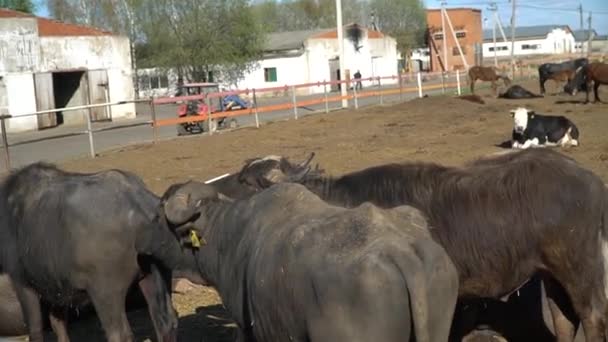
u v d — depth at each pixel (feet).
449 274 16.35
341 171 57.67
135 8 216.74
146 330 30.04
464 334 24.58
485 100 120.98
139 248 23.17
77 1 261.03
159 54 211.20
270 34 244.63
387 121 92.73
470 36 314.14
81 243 24.31
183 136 86.43
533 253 21.81
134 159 69.05
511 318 25.05
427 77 186.70
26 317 26.50
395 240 16.07
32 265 25.43
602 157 57.67
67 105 141.79
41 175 25.88
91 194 24.54
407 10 307.99
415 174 22.53
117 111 142.72
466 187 22.00
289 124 94.73
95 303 24.67
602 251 21.77
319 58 225.15
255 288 17.98
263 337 18.20
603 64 106.73
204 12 209.67
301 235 17.13
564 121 64.64
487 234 21.68
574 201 21.40
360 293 15.52
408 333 15.76
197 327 29.19
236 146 75.20
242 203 20.26
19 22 127.85
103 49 141.18
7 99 126.31
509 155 22.82
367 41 240.32
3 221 26.09
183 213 20.79
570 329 22.80
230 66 209.97
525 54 442.91
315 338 16.24
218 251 20.63
